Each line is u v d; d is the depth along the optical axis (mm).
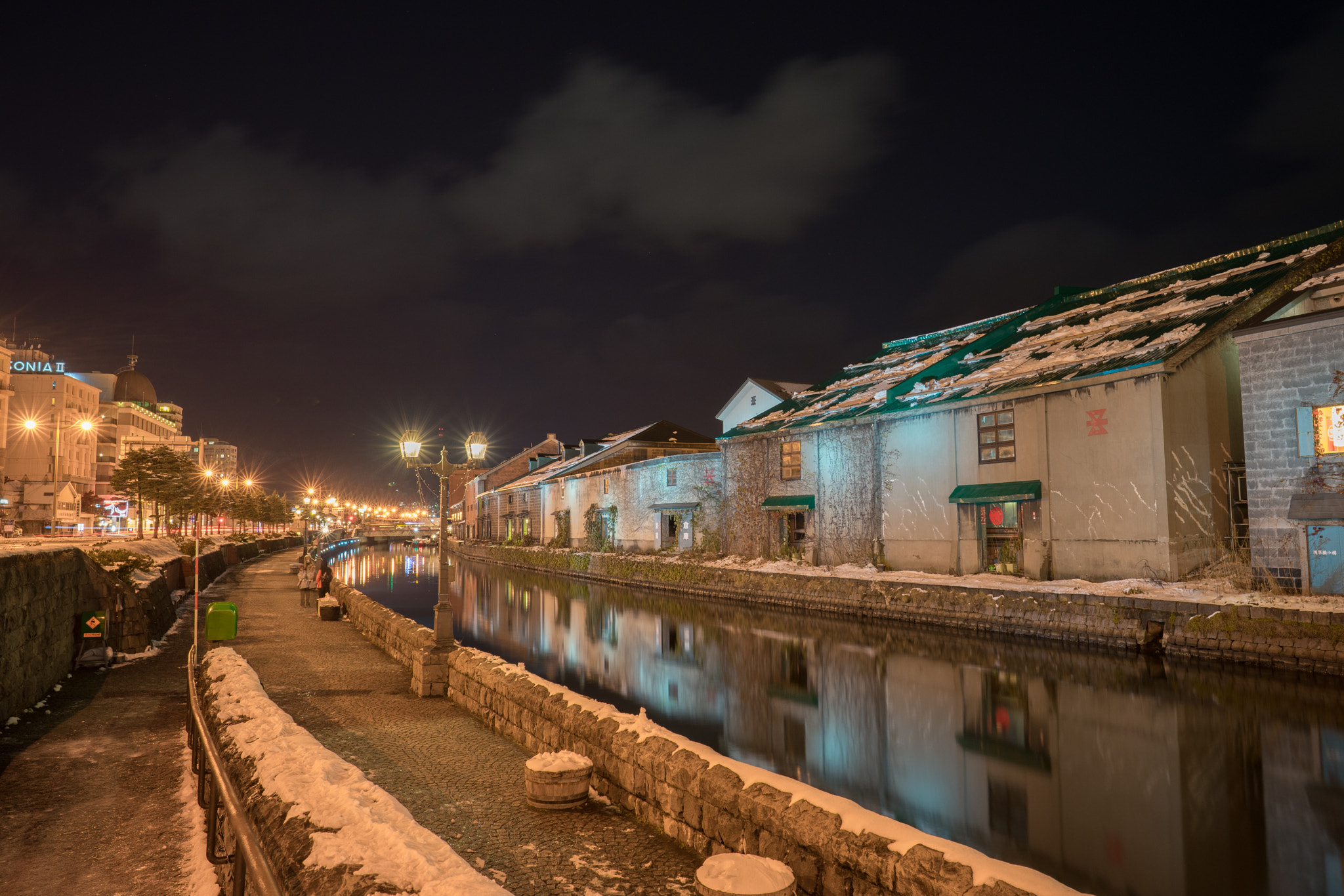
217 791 6324
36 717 12570
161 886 6629
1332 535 18078
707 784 6516
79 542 33906
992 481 26688
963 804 9242
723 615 28984
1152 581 21188
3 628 12172
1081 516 23719
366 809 5336
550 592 41469
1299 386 18922
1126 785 9727
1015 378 26922
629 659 20391
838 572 30656
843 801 5535
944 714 13719
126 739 11266
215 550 46938
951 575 27703
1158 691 14586
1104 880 7133
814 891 5172
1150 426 21984
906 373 36938
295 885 4430
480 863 6574
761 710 14477
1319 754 10672
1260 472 19578
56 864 7055
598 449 70562
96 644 16703
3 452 92562
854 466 32531
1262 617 16297
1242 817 8594
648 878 6258
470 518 102812
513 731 10891
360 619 23047
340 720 12234
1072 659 18016
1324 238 26438
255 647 19734
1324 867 7305
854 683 16531
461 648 14219
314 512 131125
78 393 101812
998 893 4027
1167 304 27625
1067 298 35719
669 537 47250
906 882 4465
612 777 8125
